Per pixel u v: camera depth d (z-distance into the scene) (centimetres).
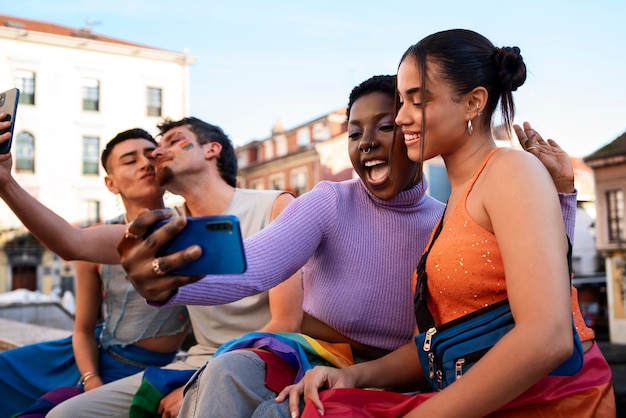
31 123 3086
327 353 169
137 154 266
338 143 3362
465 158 150
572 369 131
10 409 271
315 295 184
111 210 3228
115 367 266
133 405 198
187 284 124
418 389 175
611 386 139
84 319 271
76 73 3188
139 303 264
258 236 158
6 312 1072
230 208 245
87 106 3212
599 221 2394
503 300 136
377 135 180
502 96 152
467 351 139
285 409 144
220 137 252
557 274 123
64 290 3269
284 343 163
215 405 150
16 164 3053
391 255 182
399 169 180
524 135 159
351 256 180
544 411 132
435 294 148
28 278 3225
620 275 2339
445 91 145
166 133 247
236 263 118
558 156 153
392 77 184
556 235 126
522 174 131
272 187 3719
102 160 276
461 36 148
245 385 153
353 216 183
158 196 270
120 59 3272
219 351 172
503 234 129
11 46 3066
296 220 168
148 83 3325
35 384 274
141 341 264
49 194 3100
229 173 254
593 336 147
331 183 187
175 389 203
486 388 121
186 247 121
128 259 122
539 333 119
